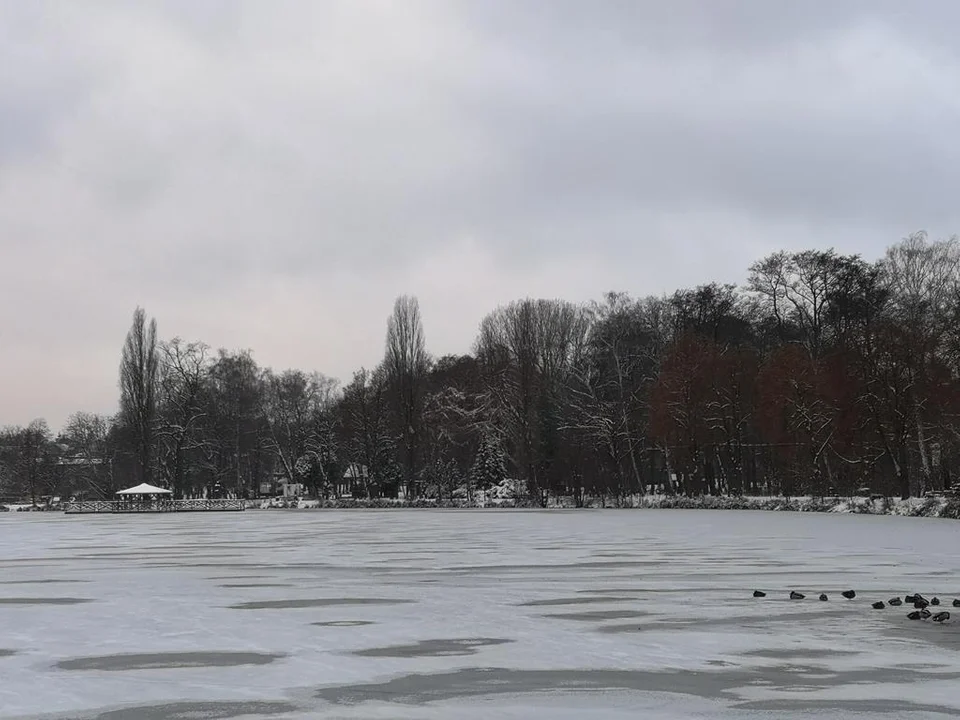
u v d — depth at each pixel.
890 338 76.44
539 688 15.57
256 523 82.81
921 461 81.81
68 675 16.73
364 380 147.38
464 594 27.45
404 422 125.31
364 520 84.44
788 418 87.62
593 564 36.03
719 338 112.94
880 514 73.81
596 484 118.00
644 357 114.00
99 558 42.62
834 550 40.97
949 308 77.31
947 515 67.31
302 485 156.25
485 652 18.59
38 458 171.25
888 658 17.86
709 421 97.00
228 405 156.12
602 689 15.48
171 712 14.21
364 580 31.47
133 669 17.22
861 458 81.62
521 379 115.12
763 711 14.06
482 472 120.44
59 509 142.25
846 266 96.25
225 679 16.34
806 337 99.06
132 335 131.12
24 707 14.59
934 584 28.67
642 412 108.69
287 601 26.20
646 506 101.19
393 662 17.70
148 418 131.12
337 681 16.17
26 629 21.67
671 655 18.20
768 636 20.17
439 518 84.50
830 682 15.91
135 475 149.62
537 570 34.06
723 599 25.89
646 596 26.61
